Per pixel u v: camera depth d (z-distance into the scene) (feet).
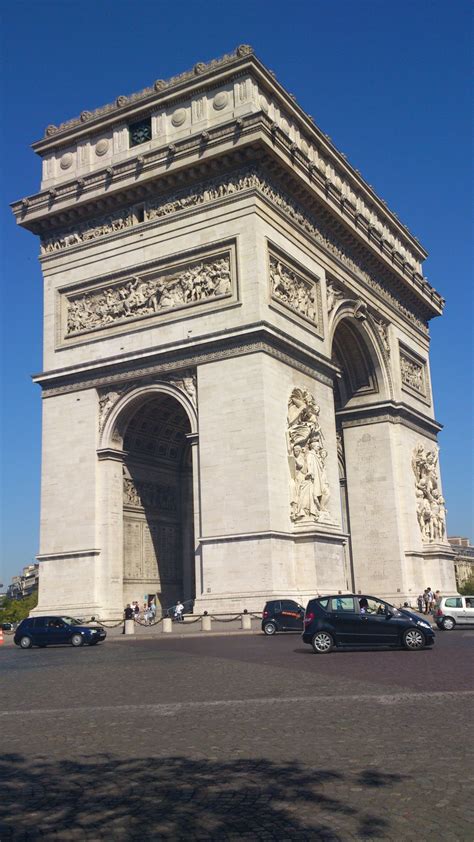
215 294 217.77
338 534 218.59
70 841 37.45
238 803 42.37
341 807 40.93
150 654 140.67
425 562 296.92
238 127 215.92
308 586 202.90
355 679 92.58
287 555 201.77
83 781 48.11
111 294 238.89
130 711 73.87
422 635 134.21
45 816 41.47
